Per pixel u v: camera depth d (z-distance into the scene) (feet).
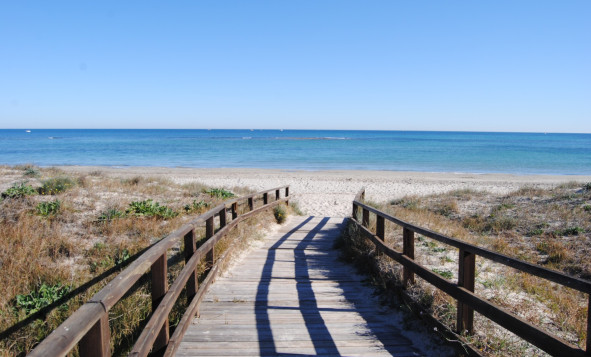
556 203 38.75
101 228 26.02
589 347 7.83
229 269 21.91
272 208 39.73
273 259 24.41
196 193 43.57
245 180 88.22
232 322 14.82
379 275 18.75
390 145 280.51
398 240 24.50
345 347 12.89
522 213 35.83
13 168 54.39
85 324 6.37
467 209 40.34
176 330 12.29
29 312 15.94
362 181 89.30
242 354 12.29
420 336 13.57
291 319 15.19
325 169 122.83
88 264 21.29
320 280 20.18
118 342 13.29
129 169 110.63
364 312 15.99
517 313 14.61
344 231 28.09
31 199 30.66
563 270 22.49
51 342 5.48
